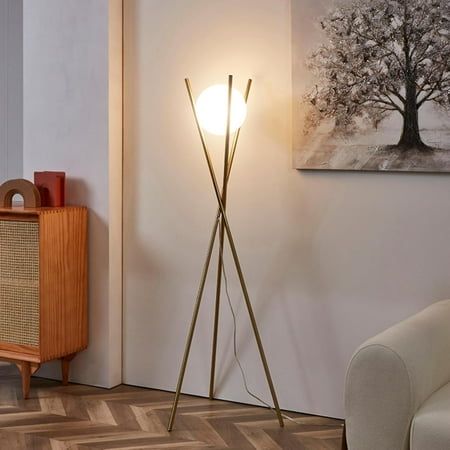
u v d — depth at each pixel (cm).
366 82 443
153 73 498
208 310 493
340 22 446
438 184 438
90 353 514
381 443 361
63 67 510
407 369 356
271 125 470
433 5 427
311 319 469
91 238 509
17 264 488
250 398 486
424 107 433
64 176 505
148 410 478
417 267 445
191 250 495
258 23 470
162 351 507
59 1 508
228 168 457
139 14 499
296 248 470
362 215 454
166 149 498
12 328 493
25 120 522
